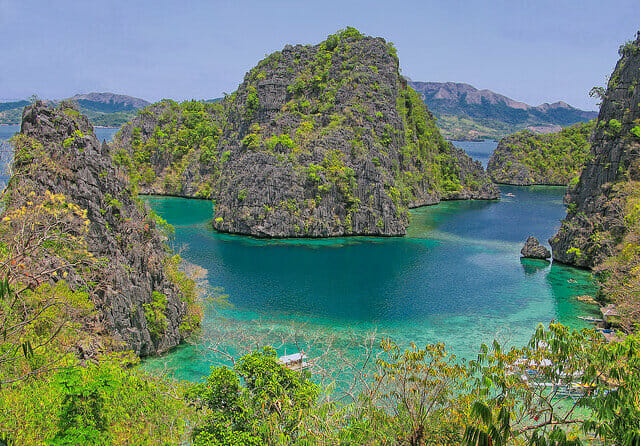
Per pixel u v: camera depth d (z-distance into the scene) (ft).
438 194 654.53
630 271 213.87
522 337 212.84
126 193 200.95
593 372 77.66
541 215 555.28
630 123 323.57
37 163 164.25
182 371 173.47
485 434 74.90
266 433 92.68
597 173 336.70
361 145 475.31
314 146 467.11
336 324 225.35
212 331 210.18
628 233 272.92
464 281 299.58
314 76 569.64
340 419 97.04
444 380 95.61
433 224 498.28
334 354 185.78
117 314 168.25
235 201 437.58
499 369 83.92
